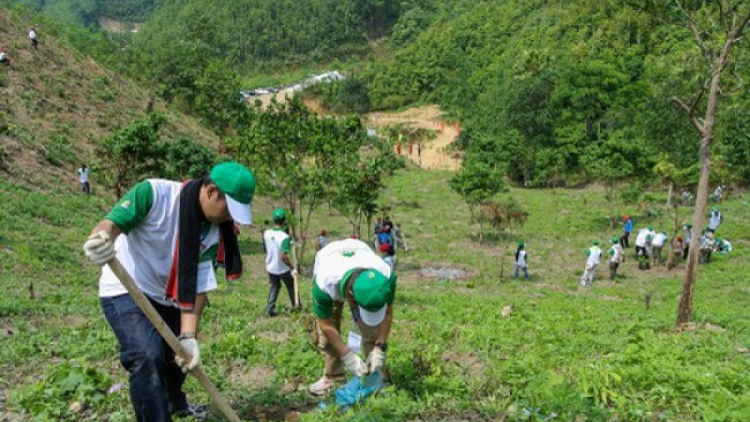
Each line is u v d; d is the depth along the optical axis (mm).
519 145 54031
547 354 7969
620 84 56469
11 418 5625
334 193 23594
